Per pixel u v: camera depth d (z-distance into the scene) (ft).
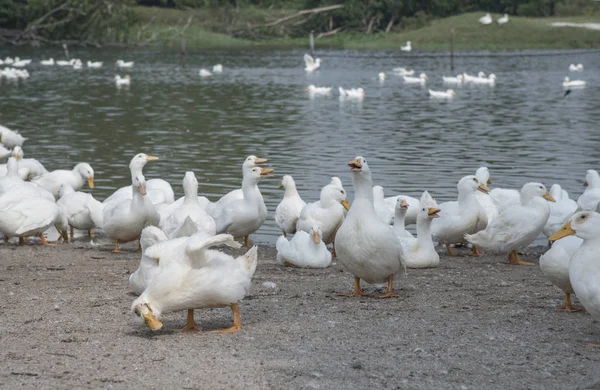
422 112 115.14
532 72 187.11
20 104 124.57
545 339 28.81
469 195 47.37
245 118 108.17
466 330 29.86
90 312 32.12
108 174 70.08
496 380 24.48
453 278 40.27
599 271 27.40
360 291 35.83
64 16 264.11
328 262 43.16
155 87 153.58
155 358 26.07
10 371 24.73
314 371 24.90
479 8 302.66
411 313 32.35
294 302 34.32
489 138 88.38
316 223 47.21
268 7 306.55
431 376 24.68
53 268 41.83
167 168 71.97
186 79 171.01
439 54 240.32
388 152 79.41
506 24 274.57
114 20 265.95
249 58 228.22
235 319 29.53
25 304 33.45
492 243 44.60
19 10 263.90
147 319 27.25
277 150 81.00
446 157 76.33
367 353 26.84
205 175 68.64
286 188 52.01
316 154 78.28
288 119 107.04
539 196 44.11
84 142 87.40
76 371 24.79
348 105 125.18
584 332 29.84
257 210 49.26
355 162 34.06
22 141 82.33
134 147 83.76
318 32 299.58
